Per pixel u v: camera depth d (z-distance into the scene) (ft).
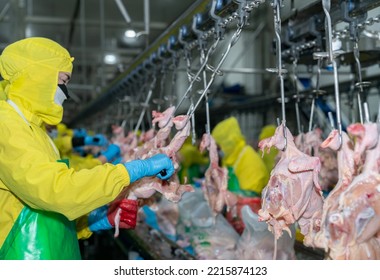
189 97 6.74
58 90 6.02
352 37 5.68
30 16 22.57
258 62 22.97
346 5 5.51
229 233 8.81
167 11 21.61
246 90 24.35
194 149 17.15
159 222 10.64
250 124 21.56
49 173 5.07
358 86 5.40
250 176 12.12
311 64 8.39
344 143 4.56
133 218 6.75
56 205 5.12
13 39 15.10
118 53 28.07
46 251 5.92
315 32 6.64
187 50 7.08
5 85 6.25
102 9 16.01
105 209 7.04
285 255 7.44
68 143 14.07
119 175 5.23
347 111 11.82
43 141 5.93
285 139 5.08
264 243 7.46
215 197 7.43
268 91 19.63
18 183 5.17
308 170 4.94
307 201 4.97
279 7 4.77
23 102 5.85
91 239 17.87
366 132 4.35
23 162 5.13
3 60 5.79
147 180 6.45
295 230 7.57
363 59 7.73
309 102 9.47
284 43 7.48
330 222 4.31
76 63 29.91
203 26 6.28
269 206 5.02
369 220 4.24
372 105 12.78
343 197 4.33
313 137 7.06
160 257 8.50
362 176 4.38
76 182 5.04
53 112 5.98
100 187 5.10
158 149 6.30
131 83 11.08
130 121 14.24
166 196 6.41
